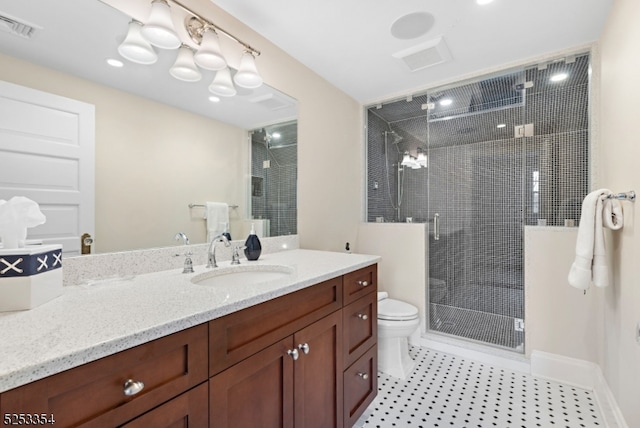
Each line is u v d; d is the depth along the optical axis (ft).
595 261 4.74
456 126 8.18
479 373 6.73
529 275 6.83
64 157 3.48
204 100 5.00
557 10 5.17
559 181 6.74
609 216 4.64
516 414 5.27
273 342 3.24
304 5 5.04
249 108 5.76
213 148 5.15
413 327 6.79
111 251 3.85
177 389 2.33
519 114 7.27
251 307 2.98
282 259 5.26
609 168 5.32
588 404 5.54
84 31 3.63
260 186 5.99
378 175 9.56
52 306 2.61
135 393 2.04
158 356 2.22
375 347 5.48
